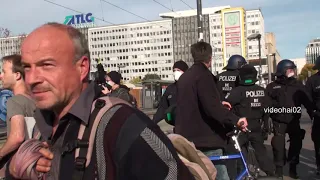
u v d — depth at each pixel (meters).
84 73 1.60
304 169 7.99
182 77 4.27
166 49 85.81
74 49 1.55
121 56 89.25
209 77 4.15
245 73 6.12
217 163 4.21
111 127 1.39
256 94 6.12
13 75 2.78
